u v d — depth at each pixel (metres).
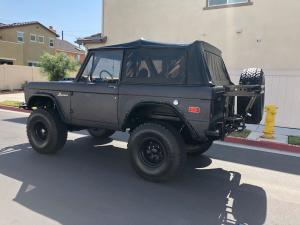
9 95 19.48
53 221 3.43
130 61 4.96
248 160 6.28
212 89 4.24
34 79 25.38
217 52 5.55
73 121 5.63
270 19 10.09
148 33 12.63
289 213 3.90
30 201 3.92
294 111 10.02
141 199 4.11
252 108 5.41
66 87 5.61
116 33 13.36
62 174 4.96
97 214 3.64
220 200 4.21
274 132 9.00
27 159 5.71
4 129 8.57
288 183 5.02
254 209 3.98
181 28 11.88
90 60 5.43
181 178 5.01
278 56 10.09
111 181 4.72
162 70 4.69
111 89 5.04
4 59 28.86
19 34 33.41
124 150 6.61
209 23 11.27
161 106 4.75
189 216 3.70
